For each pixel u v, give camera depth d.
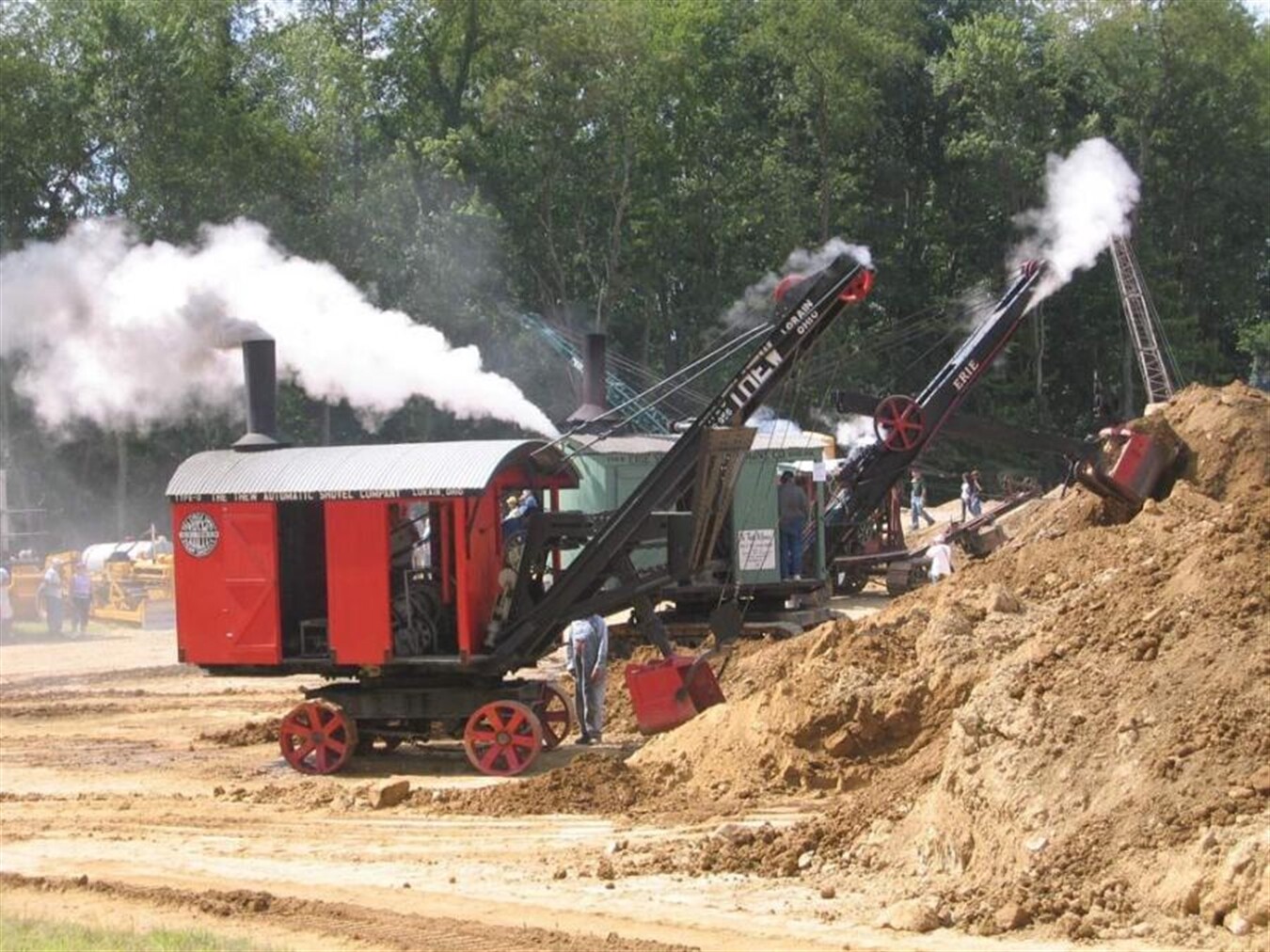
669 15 72.88
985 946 12.00
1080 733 13.30
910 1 76.88
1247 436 31.09
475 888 14.94
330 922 13.46
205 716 27.56
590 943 12.52
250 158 61.03
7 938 12.55
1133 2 75.38
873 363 72.75
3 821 18.84
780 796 17.91
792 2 71.62
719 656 27.36
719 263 74.31
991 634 18.44
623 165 70.44
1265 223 83.00
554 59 68.44
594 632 22.58
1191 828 12.22
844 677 18.48
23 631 43.12
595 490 32.72
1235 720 12.69
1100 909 12.18
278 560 21.70
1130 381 75.56
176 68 60.28
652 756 19.38
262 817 18.80
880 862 14.34
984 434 36.56
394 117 71.25
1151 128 77.88
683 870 15.11
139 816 19.02
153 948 12.21
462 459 21.34
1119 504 31.92
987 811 13.41
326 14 72.88
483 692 21.72
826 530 37.28
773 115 77.00
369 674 21.70
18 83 59.81
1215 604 13.70
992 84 74.94
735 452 22.77
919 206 81.38
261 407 23.00
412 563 22.03
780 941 12.56
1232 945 11.36
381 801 19.09
